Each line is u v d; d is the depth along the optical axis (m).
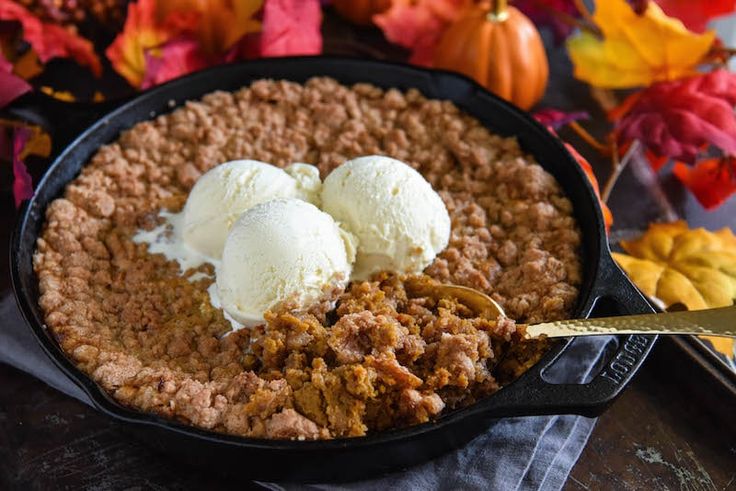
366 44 0.91
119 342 0.65
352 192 0.67
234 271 0.64
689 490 0.64
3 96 0.73
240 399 0.60
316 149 0.76
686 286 0.71
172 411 0.60
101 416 0.67
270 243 0.64
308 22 0.83
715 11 0.85
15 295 0.63
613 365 0.59
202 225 0.68
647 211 0.79
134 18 0.80
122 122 0.75
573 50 0.83
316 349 0.62
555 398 0.58
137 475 0.64
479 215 0.71
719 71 0.79
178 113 0.76
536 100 0.84
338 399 0.60
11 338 0.68
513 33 0.81
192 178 0.73
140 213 0.71
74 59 0.87
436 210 0.68
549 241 0.69
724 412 0.66
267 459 0.58
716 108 0.77
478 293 0.65
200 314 0.66
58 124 0.73
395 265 0.67
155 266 0.69
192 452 0.59
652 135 0.77
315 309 0.64
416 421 0.60
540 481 0.63
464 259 0.68
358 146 0.75
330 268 0.65
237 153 0.74
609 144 0.82
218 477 0.64
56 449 0.65
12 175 0.77
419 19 0.85
